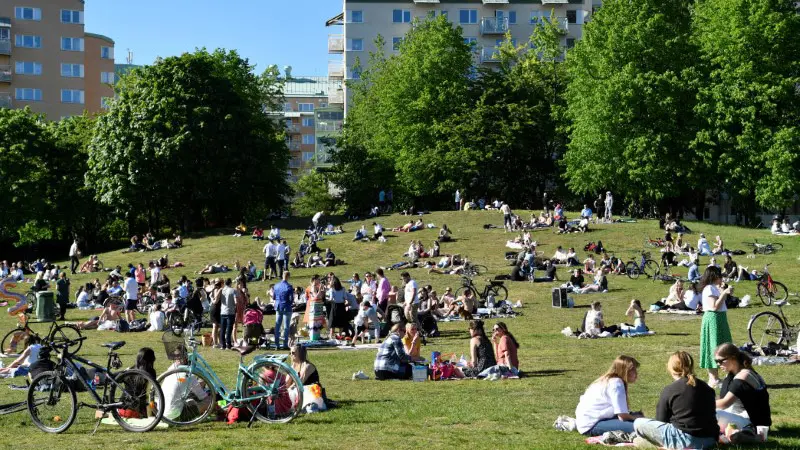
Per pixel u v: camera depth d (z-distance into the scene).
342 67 138.38
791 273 44.88
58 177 80.19
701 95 65.88
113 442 12.35
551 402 15.56
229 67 85.69
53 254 89.38
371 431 12.93
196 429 13.47
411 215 71.00
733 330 26.89
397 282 47.31
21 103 116.25
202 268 56.84
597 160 68.94
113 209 81.12
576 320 33.06
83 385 13.57
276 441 12.16
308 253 58.16
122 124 72.94
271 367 14.08
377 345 27.52
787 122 64.56
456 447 11.46
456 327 32.16
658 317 33.03
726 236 58.00
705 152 64.81
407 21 116.62
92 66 125.38
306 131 180.38
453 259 52.44
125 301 36.03
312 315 27.97
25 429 13.61
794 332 21.16
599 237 59.25
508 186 87.06
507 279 47.44
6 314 41.31
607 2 71.75
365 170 87.69
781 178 61.75
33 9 116.50
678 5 71.56
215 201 77.38
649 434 11.30
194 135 72.94
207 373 14.09
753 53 65.00
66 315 40.34
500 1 116.06
